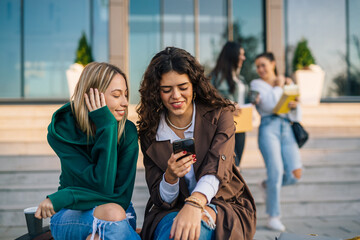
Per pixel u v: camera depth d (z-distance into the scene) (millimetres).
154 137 1957
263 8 9359
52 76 9094
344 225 3920
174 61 1809
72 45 9125
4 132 5938
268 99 3609
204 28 9391
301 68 8938
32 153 5238
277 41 9078
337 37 9352
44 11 9070
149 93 1882
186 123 1968
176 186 1797
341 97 9281
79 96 1886
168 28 9320
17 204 4312
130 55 9234
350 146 5648
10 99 9000
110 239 1672
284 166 3723
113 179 1819
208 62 9406
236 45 3496
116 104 1896
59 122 1915
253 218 1877
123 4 8805
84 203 1741
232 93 3480
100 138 1795
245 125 3309
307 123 6852
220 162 1741
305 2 9359
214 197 1820
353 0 9328
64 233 1784
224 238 1671
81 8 9125
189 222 1554
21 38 9031
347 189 4605
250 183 4496
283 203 4301
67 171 1861
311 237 1817
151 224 1872
